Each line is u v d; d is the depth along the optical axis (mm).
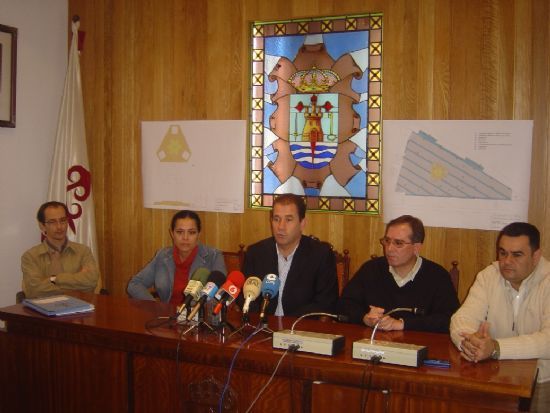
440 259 3258
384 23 3311
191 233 3115
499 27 3064
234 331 2148
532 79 3016
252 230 3719
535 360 1878
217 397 1997
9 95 3707
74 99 4004
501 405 1653
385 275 2682
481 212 3146
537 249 2230
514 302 2352
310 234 3551
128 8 3996
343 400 1825
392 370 1753
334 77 3488
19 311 2418
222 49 3732
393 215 3330
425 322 2414
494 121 3090
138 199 4062
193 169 3854
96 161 4152
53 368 2295
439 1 3184
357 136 3445
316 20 3518
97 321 2271
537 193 3037
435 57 3205
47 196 3979
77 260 3516
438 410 1719
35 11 3902
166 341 2045
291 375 1874
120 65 4043
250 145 3709
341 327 2287
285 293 2812
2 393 2410
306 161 3574
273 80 3637
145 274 3262
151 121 3973
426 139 3236
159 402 2100
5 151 3736
